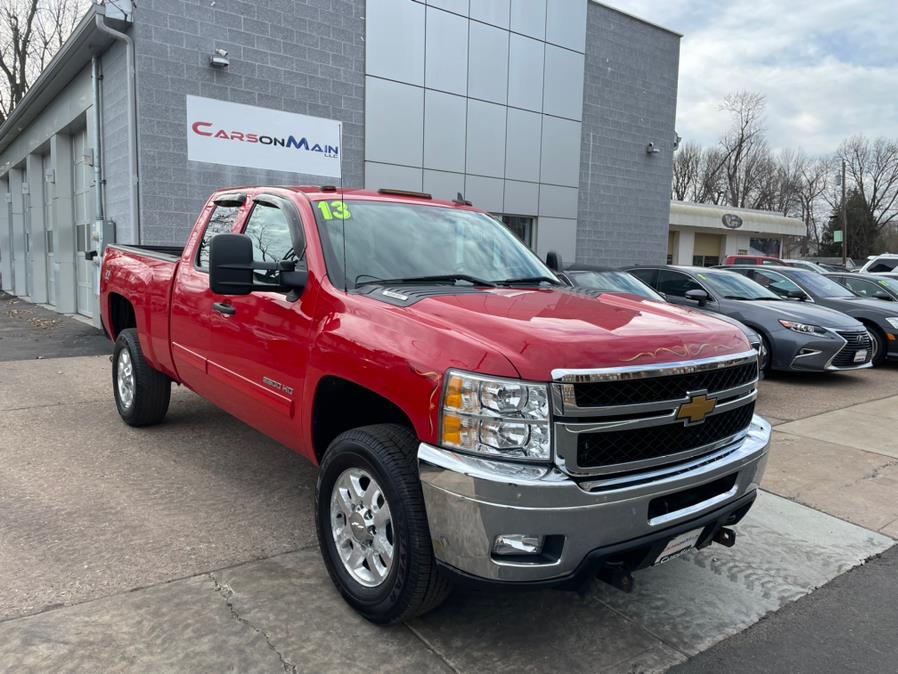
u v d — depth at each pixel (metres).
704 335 2.90
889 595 3.47
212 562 3.43
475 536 2.43
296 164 11.20
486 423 2.44
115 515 3.96
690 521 2.76
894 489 5.04
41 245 16.86
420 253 3.82
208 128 10.25
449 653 2.78
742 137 68.00
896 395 8.55
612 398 2.52
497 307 2.97
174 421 6.03
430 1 12.59
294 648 2.74
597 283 8.41
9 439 5.38
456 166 13.34
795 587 3.52
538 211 14.96
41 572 3.25
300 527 3.90
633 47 16.52
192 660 2.62
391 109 12.26
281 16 10.80
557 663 2.76
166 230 10.03
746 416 3.17
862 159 69.06
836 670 2.81
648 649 2.90
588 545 2.47
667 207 17.97
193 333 4.49
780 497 4.84
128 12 9.39
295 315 3.43
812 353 8.75
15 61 27.56
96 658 2.60
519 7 14.01
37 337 11.06
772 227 34.78
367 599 2.89
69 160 14.05
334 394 3.26
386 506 2.85
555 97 14.93
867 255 67.50
